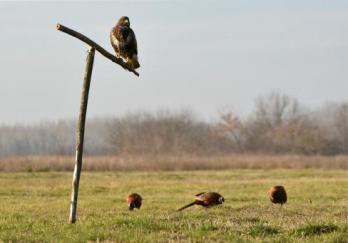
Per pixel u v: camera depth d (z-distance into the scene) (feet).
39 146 450.71
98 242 47.26
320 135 372.99
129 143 353.51
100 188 125.90
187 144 357.82
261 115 394.32
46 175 173.68
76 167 55.67
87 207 84.89
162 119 373.61
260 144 375.86
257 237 48.88
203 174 181.98
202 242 47.14
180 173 188.65
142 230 51.52
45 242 47.78
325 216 66.13
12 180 152.25
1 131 520.42
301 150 368.68
